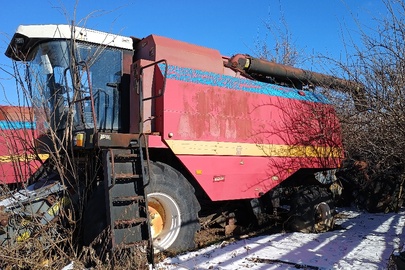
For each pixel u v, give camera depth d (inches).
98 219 181.0
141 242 171.9
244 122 243.0
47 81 220.5
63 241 189.6
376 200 340.8
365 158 298.5
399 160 263.3
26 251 181.6
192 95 219.5
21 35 215.6
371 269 170.1
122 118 225.9
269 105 259.6
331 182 306.3
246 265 178.7
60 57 215.9
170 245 198.7
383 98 227.5
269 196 274.2
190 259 188.9
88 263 176.2
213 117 227.3
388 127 230.5
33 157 255.8
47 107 221.8
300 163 274.2
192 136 216.2
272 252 200.7
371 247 212.1
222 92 234.4
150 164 197.0
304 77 304.7
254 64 277.1
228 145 232.7
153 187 193.5
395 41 221.3
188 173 223.9
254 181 246.5
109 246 167.3
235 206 261.4
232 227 255.0
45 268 171.6
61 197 201.2
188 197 208.7
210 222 248.8
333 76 279.1
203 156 220.7
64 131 208.2
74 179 210.1
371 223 291.4
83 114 210.4
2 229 182.2
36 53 226.2
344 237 240.2
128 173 185.2
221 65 253.0
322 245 217.6
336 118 295.1
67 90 210.7
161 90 210.2
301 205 262.8
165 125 206.2
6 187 218.2
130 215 177.3
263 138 252.5
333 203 282.5
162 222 201.8
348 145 301.1
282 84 307.4
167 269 173.6
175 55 228.7
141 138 195.2
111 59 225.9
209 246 216.1
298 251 203.2
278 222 275.4
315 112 286.7
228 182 232.1
